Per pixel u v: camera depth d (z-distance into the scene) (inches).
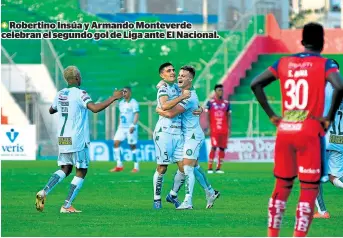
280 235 966.4
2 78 2844.5
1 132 2420.0
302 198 829.8
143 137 2792.8
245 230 1007.0
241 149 2640.3
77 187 1195.3
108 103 1167.6
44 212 1206.9
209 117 2114.9
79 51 3110.2
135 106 2112.5
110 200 1382.9
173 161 1235.9
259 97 846.5
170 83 1216.8
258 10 3344.0
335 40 3233.3
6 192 1540.4
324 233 984.9
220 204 1309.1
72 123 1171.9
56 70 2847.0
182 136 1226.0
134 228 1028.5
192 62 3134.8
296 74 827.4
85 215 1165.7
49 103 2812.5
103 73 3085.6
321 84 818.8
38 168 2226.9
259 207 1264.8
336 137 1167.0
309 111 821.9
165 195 1470.2
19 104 2856.8
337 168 1176.8
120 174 2004.2
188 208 1238.3
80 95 1168.2
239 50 3029.0
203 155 2652.6
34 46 3142.2
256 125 2837.1
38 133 2775.6
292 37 3149.6
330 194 1519.4
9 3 3157.0
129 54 3110.2
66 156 1180.5
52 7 3149.6
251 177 1909.4
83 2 3289.9
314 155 822.5
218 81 2974.9
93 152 2689.5
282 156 837.2
